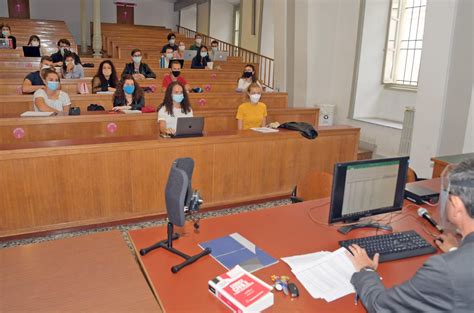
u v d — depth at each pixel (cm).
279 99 661
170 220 167
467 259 113
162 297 145
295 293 147
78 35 1467
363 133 657
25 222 306
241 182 387
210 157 364
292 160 409
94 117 398
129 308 136
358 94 672
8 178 294
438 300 114
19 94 498
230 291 143
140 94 463
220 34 1399
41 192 306
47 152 300
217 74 773
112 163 325
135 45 1059
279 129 409
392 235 195
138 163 334
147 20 1598
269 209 231
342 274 162
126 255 171
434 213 232
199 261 170
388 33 657
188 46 1217
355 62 661
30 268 157
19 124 369
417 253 183
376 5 645
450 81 434
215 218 216
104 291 145
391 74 674
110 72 532
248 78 660
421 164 472
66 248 174
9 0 1367
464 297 111
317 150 422
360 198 202
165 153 343
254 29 1099
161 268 164
